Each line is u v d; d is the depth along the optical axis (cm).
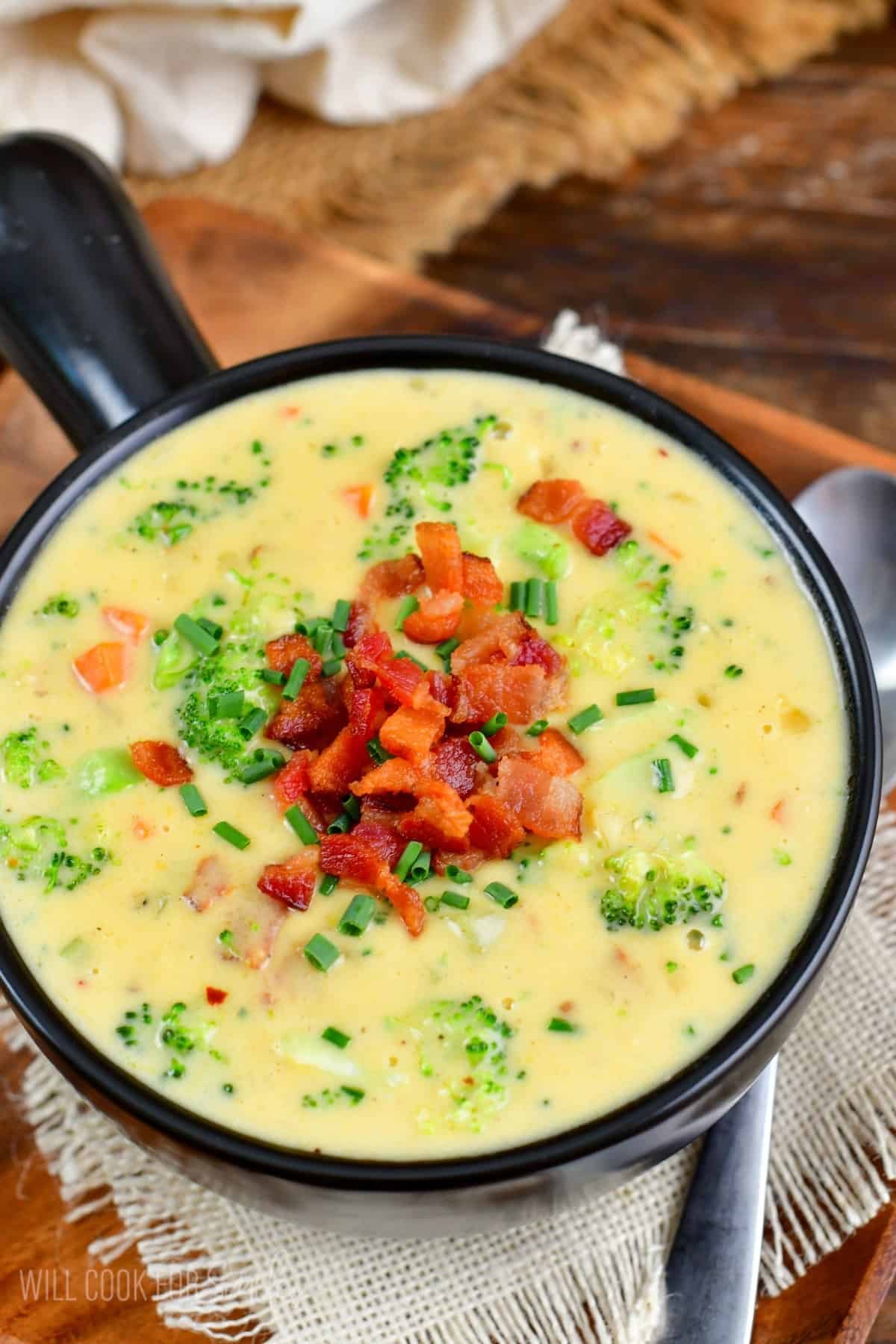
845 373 48
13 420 42
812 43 53
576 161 52
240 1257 33
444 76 51
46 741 33
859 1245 33
